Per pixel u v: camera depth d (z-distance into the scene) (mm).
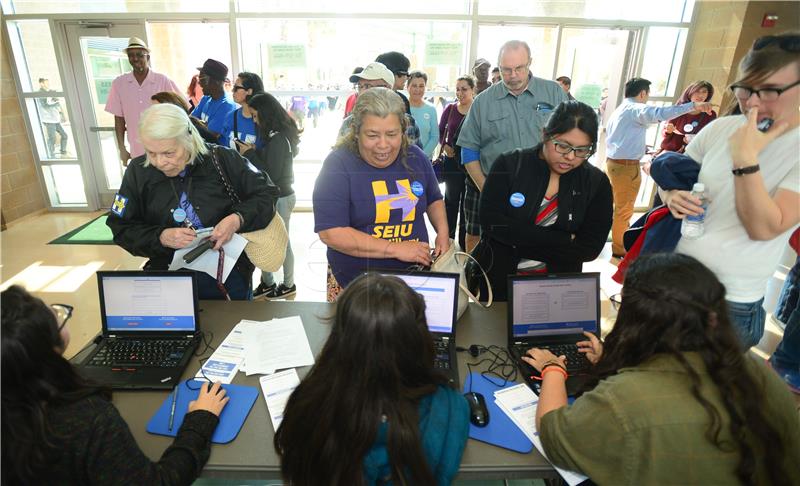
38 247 3561
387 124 1284
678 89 4145
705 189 1274
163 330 1278
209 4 3811
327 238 1427
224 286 1546
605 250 3672
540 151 1534
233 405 1057
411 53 3977
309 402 779
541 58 4059
